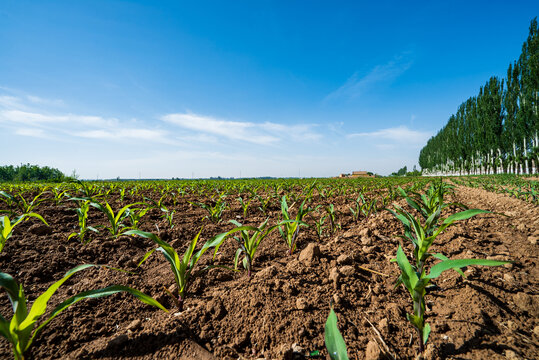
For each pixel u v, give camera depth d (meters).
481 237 3.05
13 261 2.30
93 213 4.34
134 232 1.66
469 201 6.28
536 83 21.31
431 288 1.98
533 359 1.27
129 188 8.73
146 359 1.35
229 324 1.60
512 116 24.89
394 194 5.77
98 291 1.25
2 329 1.10
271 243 3.14
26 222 3.41
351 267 2.21
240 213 5.12
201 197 6.94
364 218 4.43
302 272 2.22
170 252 1.75
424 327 1.41
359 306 1.78
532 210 4.26
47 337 1.45
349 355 1.36
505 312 1.63
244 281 2.07
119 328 1.59
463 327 1.52
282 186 9.14
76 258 2.55
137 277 2.24
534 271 2.16
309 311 1.69
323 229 3.79
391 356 1.35
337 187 9.35
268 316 1.63
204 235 3.51
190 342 1.46
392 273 2.26
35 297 1.86
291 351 1.34
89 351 1.38
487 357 1.30
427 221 2.33
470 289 1.85
